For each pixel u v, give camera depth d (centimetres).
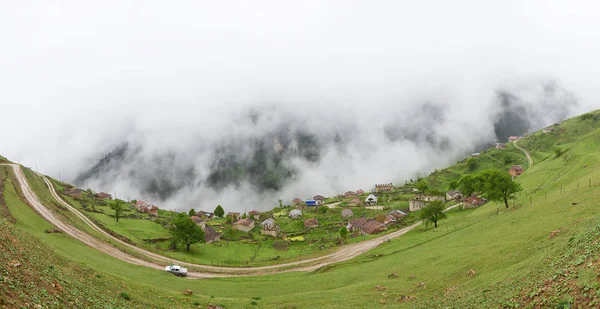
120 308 3284
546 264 3372
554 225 5356
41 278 2825
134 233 14788
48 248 4562
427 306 4059
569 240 3719
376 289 5431
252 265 11794
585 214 5209
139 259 9825
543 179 14450
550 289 2670
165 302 4375
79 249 7831
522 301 2781
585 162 11325
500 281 3778
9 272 2559
